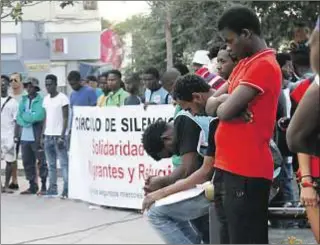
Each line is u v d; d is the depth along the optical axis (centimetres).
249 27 349
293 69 581
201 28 1185
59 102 848
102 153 755
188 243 433
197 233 439
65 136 844
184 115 424
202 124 418
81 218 569
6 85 937
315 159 335
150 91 755
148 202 430
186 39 1263
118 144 735
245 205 348
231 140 349
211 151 396
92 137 770
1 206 609
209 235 413
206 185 407
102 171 755
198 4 1169
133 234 440
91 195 767
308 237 523
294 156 495
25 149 875
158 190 429
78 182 795
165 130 445
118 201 729
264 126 345
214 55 523
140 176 717
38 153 864
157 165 703
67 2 898
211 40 1155
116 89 822
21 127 906
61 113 849
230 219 355
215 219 391
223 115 343
